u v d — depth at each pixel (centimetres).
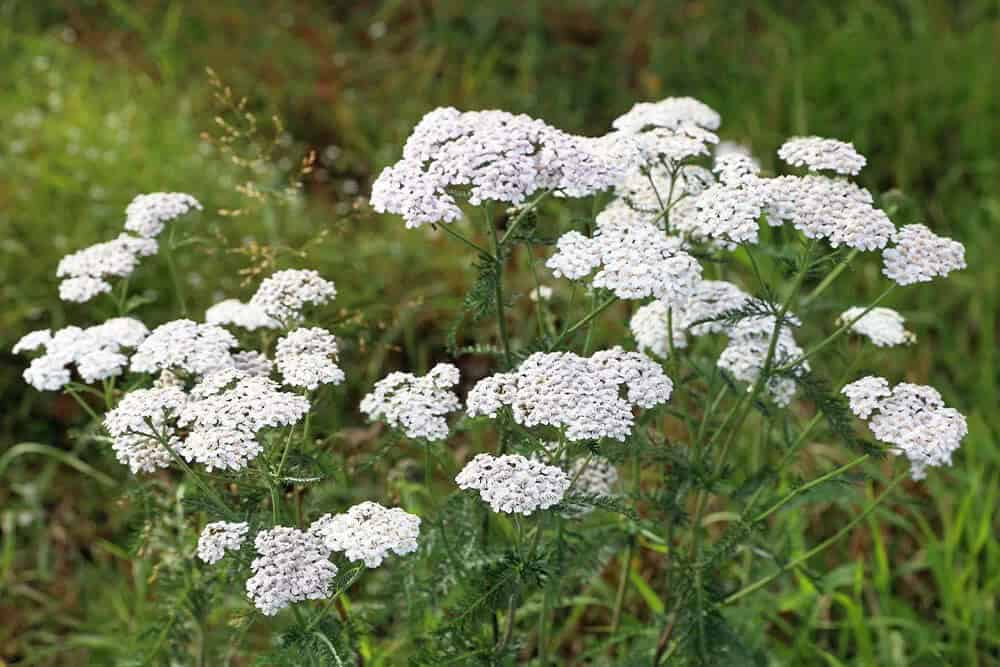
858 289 137
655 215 92
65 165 140
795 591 105
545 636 93
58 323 123
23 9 178
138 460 85
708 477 90
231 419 83
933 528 116
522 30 182
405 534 81
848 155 86
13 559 115
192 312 124
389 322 128
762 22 187
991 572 110
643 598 109
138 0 182
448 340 87
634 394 84
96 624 110
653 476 110
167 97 160
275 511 84
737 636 91
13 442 121
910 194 150
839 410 86
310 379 85
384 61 176
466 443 121
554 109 166
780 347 90
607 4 183
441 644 90
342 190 150
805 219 85
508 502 81
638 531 94
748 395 91
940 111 159
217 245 129
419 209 84
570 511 84
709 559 89
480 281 85
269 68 170
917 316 130
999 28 174
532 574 84
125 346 90
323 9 188
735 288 92
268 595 80
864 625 103
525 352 88
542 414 82
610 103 171
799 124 149
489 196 83
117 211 130
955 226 147
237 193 136
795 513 106
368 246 134
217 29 178
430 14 187
